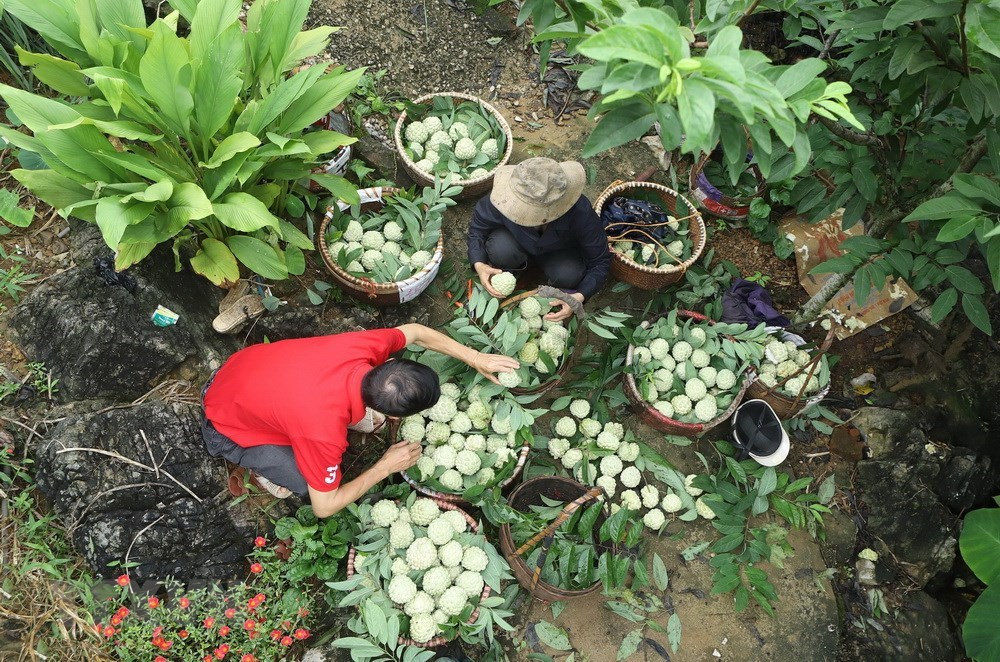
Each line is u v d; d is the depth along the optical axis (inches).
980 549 122.0
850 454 150.6
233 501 113.6
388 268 135.1
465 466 119.4
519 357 125.6
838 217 163.8
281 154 104.9
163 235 101.7
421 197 142.9
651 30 58.6
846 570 141.1
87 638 98.4
